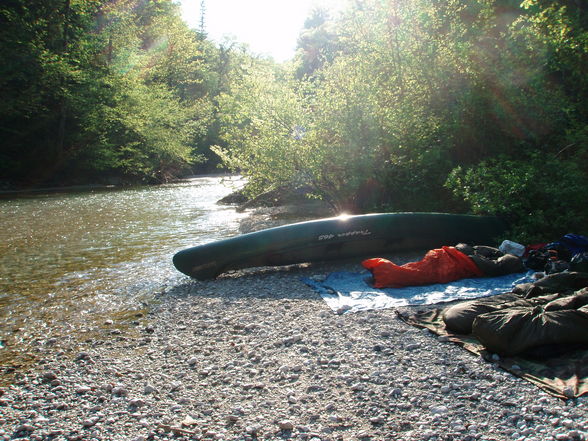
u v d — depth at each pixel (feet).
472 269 24.68
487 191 33.12
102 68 118.01
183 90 184.03
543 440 11.10
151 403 13.93
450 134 40.09
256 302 22.99
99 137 118.93
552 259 24.58
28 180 109.91
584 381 13.37
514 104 38.99
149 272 30.25
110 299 24.89
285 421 12.42
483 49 41.24
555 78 43.24
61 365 16.97
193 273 27.86
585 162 35.06
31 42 99.66
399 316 19.62
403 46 44.75
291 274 28.50
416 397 13.39
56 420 13.19
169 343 18.54
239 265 28.76
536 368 14.42
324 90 41.83
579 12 45.27
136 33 134.10
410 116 40.01
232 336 18.80
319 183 43.45
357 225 29.81
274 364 16.05
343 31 49.62
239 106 47.52
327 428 12.19
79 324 21.31
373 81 42.24
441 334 17.38
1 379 16.07
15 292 26.40
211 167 185.57
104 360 17.21
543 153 38.06
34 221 53.06
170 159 138.92
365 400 13.43
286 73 47.29
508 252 27.07
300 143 41.14
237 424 12.62
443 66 41.98
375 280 24.67
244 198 67.56
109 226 48.83
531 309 15.98
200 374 15.70
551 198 32.27
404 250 31.65
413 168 40.42
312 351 16.87
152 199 77.61
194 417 13.08
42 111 109.70
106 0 126.11
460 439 11.44
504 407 12.63
